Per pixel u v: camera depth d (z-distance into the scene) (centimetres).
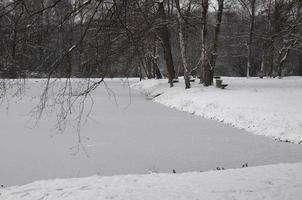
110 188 851
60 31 621
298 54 5831
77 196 807
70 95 660
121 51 637
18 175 1230
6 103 2892
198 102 2703
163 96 3431
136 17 637
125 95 3941
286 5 1027
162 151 1534
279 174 919
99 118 2366
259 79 4494
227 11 3694
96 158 1427
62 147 1596
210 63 3441
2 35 619
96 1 605
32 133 1881
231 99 2519
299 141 1681
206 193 791
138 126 2092
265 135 1844
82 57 639
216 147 1609
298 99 2327
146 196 787
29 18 609
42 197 822
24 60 632
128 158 1428
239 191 797
